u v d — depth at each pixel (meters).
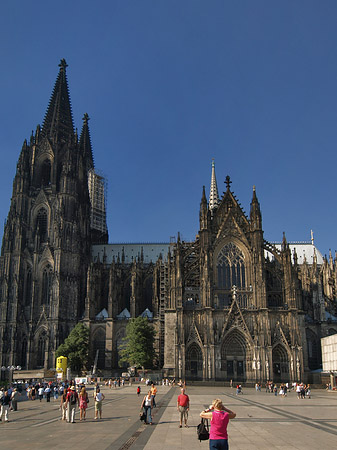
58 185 162.50
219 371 111.06
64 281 145.00
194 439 30.80
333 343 111.19
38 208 158.12
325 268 147.88
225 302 120.50
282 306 120.06
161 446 28.14
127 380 117.44
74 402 41.22
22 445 28.88
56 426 38.31
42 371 130.25
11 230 151.00
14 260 147.75
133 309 143.38
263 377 109.75
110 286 142.88
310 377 113.75
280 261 123.12
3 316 141.75
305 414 46.91
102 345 140.75
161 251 173.50
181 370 111.19
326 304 142.25
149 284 157.12
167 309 119.06
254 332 113.62
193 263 125.88
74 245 150.12
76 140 171.00
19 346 141.38
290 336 114.00
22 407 58.69
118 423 39.97
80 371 130.00
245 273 122.62
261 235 123.44
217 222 127.12
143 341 124.00
